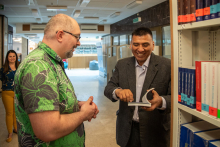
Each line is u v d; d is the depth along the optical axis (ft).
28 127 3.01
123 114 4.75
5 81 9.17
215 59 3.67
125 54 19.94
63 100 3.17
